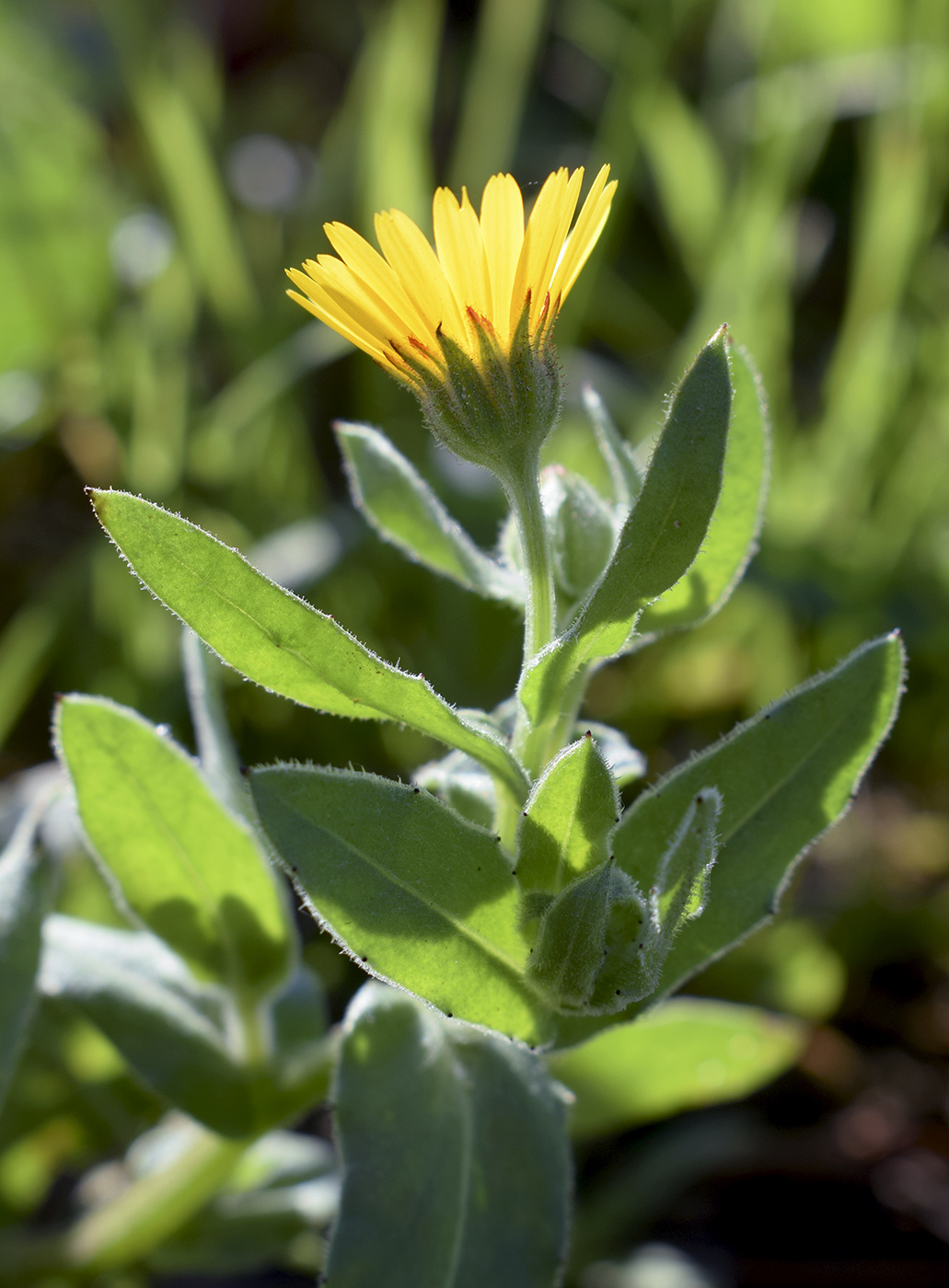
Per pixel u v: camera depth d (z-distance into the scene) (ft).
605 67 1.33
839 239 1.31
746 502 0.55
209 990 0.61
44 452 1.12
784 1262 0.75
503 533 0.58
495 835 0.50
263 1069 0.60
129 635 0.91
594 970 0.50
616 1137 0.77
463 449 0.50
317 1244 0.70
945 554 0.96
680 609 0.56
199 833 0.57
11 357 1.08
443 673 0.94
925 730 0.97
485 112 1.17
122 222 1.19
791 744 0.53
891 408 1.03
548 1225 0.53
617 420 1.04
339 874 0.50
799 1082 0.82
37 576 1.07
